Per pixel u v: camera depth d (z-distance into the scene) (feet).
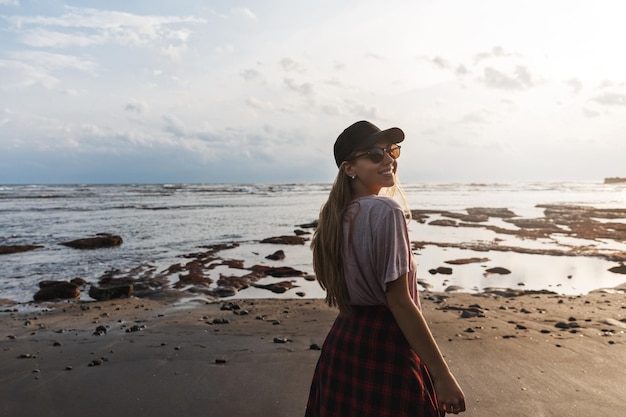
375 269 5.69
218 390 13.62
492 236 64.90
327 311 24.67
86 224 80.02
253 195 206.28
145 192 238.68
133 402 12.97
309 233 67.87
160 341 18.66
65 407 12.75
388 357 5.73
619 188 333.21
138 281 35.73
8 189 283.38
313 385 6.78
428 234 67.00
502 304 26.22
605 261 45.27
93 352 17.38
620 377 14.32
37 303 29.37
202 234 66.85
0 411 12.56
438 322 21.13
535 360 15.88
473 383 13.88
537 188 329.31
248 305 26.71
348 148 6.20
